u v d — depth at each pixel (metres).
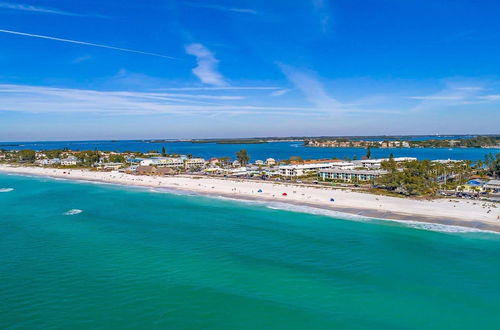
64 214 103.81
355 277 60.03
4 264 63.88
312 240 79.19
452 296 53.81
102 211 108.94
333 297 53.28
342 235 82.94
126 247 73.56
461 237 81.12
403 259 68.00
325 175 184.88
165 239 79.38
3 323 45.47
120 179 196.12
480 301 52.44
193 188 160.75
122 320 46.66
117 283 56.81
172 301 51.56
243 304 51.00
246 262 66.00
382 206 112.56
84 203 122.81
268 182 173.00
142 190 157.38
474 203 113.06
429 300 52.62
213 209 113.38
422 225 91.31
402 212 105.12
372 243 77.25
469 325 46.56
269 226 91.19
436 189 133.38
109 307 49.69
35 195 140.12
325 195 132.75
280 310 49.62
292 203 122.50
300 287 56.28
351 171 178.75
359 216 101.88
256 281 58.22
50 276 59.06
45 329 44.44
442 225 91.00
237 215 104.19
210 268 63.09
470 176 186.75
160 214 105.38
